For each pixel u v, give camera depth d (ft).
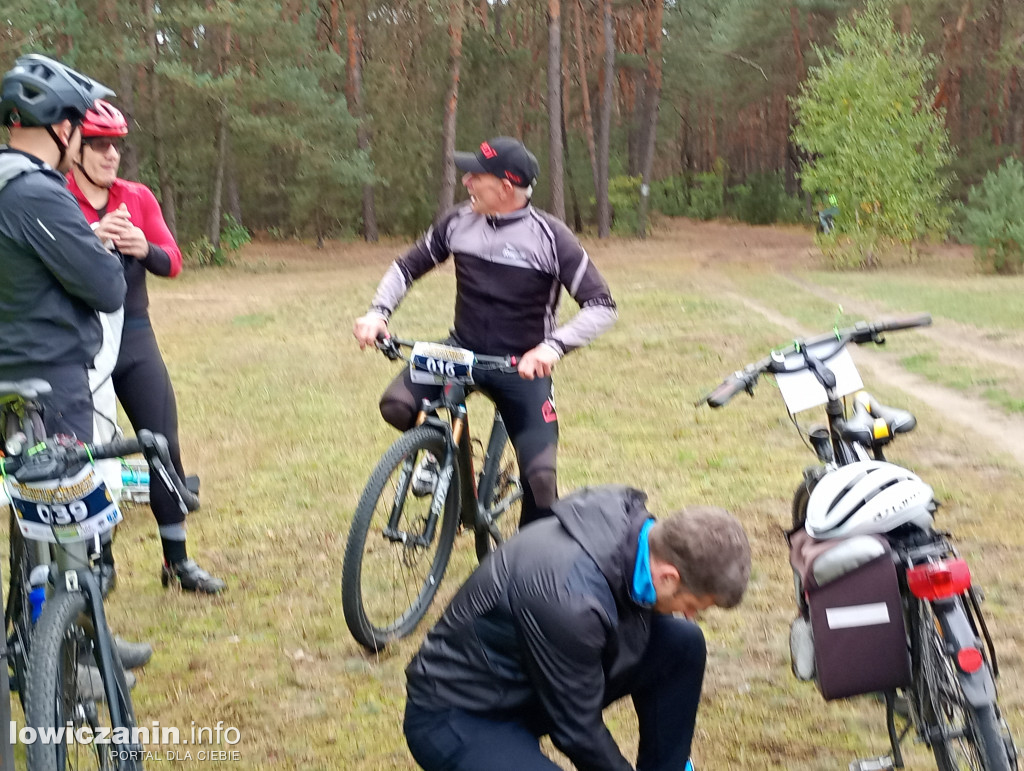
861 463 9.43
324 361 35.68
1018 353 36.35
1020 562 16.12
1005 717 11.52
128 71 90.02
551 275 13.79
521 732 8.28
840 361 11.37
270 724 11.63
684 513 7.66
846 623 8.73
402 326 45.21
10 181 9.73
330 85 120.06
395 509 13.38
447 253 14.35
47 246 9.75
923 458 22.49
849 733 11.39
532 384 14.07
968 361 34.37
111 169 14.42
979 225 71.36
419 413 13.91
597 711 7.87
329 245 125.59
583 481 20.81
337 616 14.30
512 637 7.95
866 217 79.46
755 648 13.42
